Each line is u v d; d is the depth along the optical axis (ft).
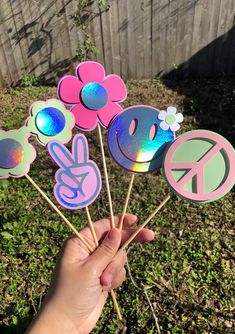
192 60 4.08
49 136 0.99
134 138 1.01
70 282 0.92
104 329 1.74
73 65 4.04
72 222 2.23
